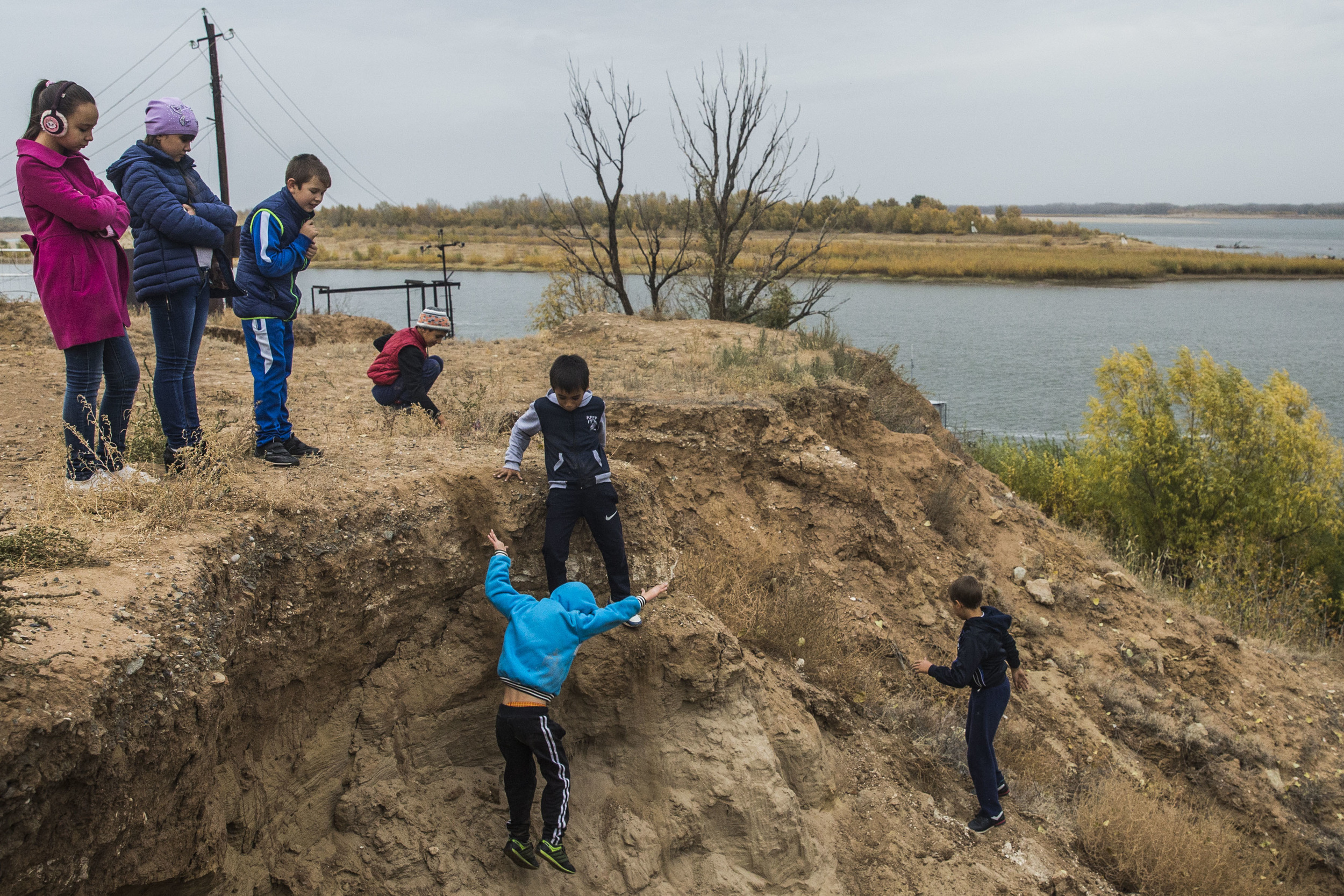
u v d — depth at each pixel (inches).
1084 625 382.9
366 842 170.6
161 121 173.8
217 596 140.8
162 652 120.2
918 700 290.7
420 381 267.9
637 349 510.6
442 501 189.5
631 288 1784.0
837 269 4094.5
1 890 95.2
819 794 229.9
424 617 188.9
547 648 168.6
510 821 174.9
